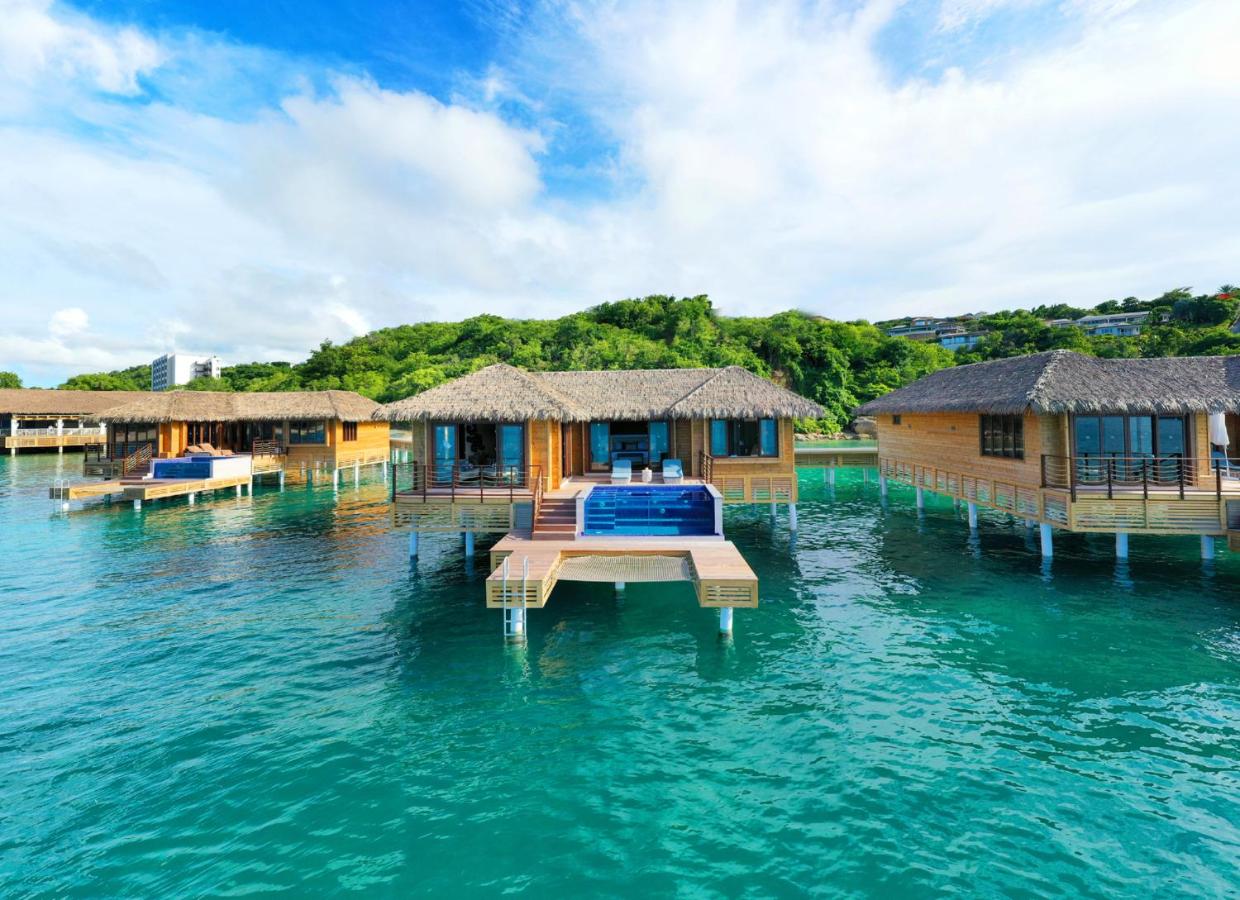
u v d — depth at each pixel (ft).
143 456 110.01
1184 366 60.90
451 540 75.41
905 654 40.40
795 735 31.04
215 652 41.91
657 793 26.73
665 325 260.62
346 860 23.06
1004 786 26.71
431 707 34.35
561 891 21.52
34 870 22.53
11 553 69.15
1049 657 39.45
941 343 381.81
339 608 50.65
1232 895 20.81
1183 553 62.44
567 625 46.50
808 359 238.27
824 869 22.25
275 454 119.85
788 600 51.65
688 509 59.31
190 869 22.59
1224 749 29.17
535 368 221.46
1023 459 62.23
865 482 120.67
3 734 31.68
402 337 330.54
